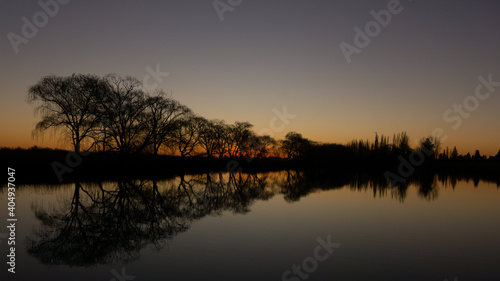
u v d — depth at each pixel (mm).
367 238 13727
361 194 29703
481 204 24203
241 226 15695
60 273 9625
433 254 11680
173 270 9836
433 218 18359
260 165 89750
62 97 38375
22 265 10273
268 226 15711
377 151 107875
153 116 46875
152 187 33375
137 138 46062
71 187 30422
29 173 37062
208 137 70750
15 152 38938
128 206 21438
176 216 18125
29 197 24250
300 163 101688
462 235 14469
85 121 39812
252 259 10875
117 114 41438
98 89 39094
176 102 50344
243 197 26969
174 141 52625
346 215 18859
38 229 14953
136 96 43438
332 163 105562
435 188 36844
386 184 41438
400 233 14680
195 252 11586
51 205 21094
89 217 17688
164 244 12586
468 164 94312
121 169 43500
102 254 11375
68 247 12180
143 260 10750
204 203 23219
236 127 81938
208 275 9445
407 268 10250
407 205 23219
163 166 56219
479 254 11758
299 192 31141
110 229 14992
